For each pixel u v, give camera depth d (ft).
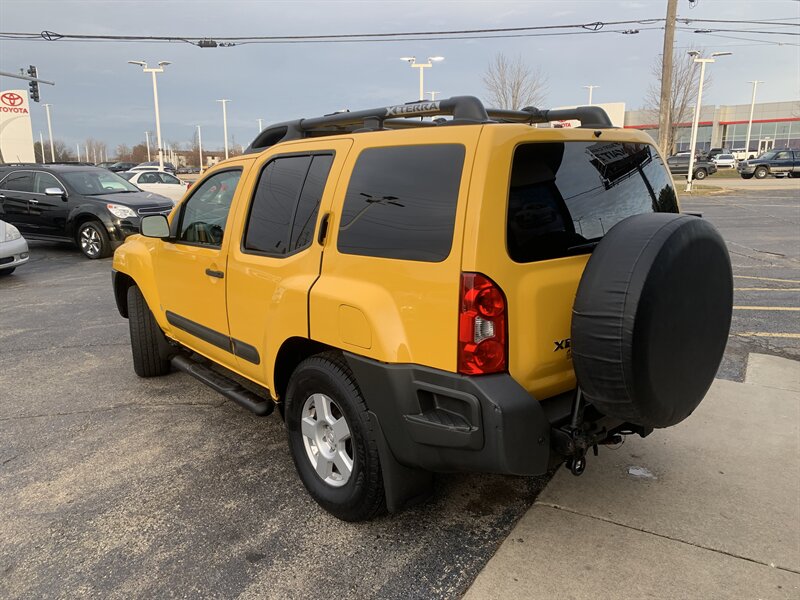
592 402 7.95
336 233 9.37
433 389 8.04
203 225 13.23
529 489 10.95
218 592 8.45
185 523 10.11
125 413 14.76
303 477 10.61
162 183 58.70
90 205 39.24
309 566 8.95
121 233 38.93
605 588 8.27
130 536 9.77
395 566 8.92
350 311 8.83
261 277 10.88
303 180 10.39
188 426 13.97
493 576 8.55
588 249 8.87
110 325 23.21
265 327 10.78
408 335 8.25
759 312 22.48
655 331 7.44
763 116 225.15
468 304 7.61
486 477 11.43
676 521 9.78
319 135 12.09
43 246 47.65
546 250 8.30
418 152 8.41
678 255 7.58
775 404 14.20
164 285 14.87
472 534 9.68
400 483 9.10
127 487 11.30
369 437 8.98
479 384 7.67
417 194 8.30
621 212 9.55
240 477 11.62
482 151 7.68
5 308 26.37
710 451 12.09
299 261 10.02
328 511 10.18
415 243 8.20
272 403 12.12
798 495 10.47
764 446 12.24
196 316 13.56
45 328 22.86
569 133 8.59
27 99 119.55
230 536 9.73
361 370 8.75
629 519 9.86
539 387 8.41
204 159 304.50
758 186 99.66
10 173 43.01
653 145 10.52
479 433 7.73
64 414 14.70
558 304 8.39
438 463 8.39
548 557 8.93
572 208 8.71
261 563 9.05
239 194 11.90
